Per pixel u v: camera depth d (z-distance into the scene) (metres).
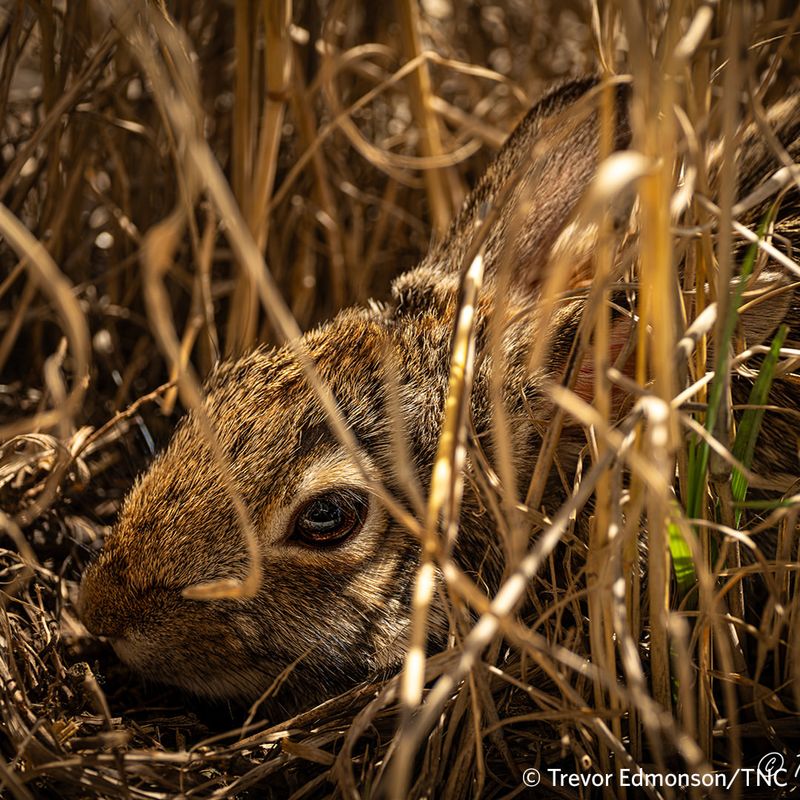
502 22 9.59
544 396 5.66
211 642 5.26
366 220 8.95
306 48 8.34
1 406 7.30
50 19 6.92
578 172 5.92
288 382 5.42
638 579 4.64
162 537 5.20
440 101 8.45
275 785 4.83
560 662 4.66
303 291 8.34
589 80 5.91
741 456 4.65
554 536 3.59
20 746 4.46
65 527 6.34
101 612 5.27
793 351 4.64
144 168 7.95
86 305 7.85
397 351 5.63
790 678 4.82
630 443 4.01
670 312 3.78
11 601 5.79
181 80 3.93
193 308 7.57
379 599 5.31
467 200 6.50
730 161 3.70
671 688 4.70
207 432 3.84
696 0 6.17
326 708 5.02
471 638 3.35
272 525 5.18
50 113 6.47
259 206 7.19
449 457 3.91
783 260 4.39
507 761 4.78
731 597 4.84
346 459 5.24
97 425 7.25
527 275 6.04
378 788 4.58
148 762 4.58
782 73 7.65
